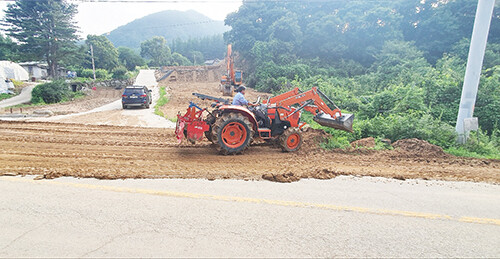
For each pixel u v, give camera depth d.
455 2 30.23
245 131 5.87
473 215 3.30
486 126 9.05
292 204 3.40
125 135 7.80
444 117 9.04
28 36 36.72
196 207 3.24
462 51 26.12
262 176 4.38
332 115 6.50
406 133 7.34
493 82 9.19
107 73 51.66
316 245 2.58
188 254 2.39
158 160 5.32
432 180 4.53
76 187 3.75
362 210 3.31
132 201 3.36
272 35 41.88
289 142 6.20
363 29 34.59
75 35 40.62
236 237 2.66
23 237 2.58
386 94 9.42
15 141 6.55
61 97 21.86
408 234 2.83
